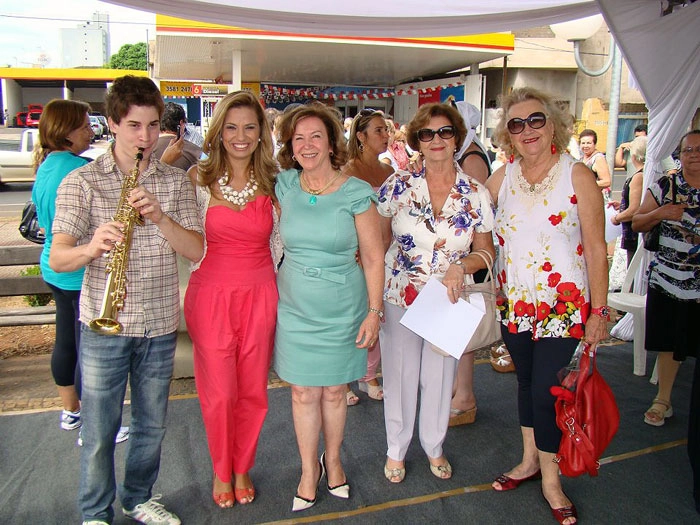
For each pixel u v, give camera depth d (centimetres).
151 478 267
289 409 387
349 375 275
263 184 270
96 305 235
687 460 331
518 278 272
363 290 275
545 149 264
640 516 281
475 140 356
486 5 428
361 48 978
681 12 395
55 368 341
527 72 2261
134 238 235
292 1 400
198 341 266
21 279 480
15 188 1598
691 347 360
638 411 389
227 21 430
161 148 450
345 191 261
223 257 264
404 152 731
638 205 457
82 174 229
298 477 310
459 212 280
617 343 519
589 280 261
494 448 343
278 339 275
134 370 250
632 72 420
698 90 403
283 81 1538
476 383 438
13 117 3594
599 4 397
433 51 1003
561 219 261
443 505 288
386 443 346
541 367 269
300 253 265
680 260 349
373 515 280
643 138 544
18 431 351
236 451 284
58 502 284
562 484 307
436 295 273
